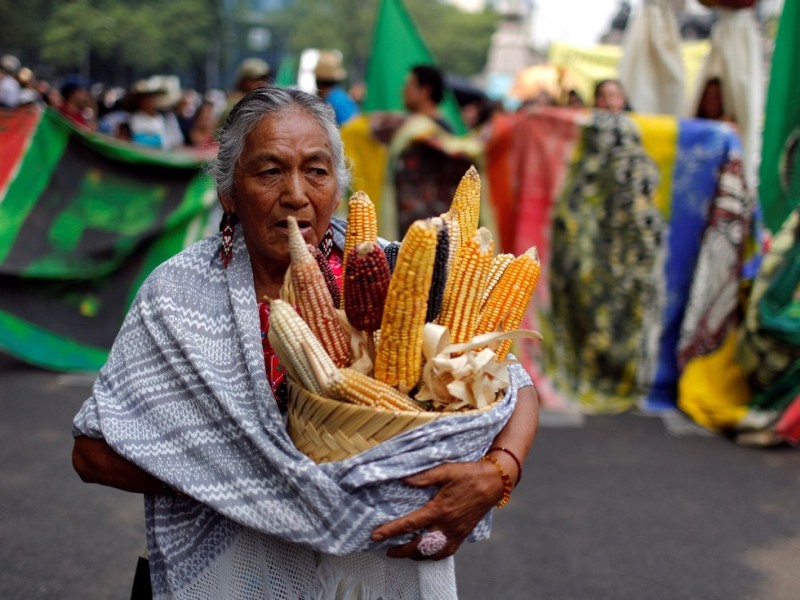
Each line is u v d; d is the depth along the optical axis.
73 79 10.66
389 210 5.40
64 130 5.95
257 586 1.65
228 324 1.70
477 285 1.58
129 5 53.94
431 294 1.56
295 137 1.63
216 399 1.60
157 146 9.44
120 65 55.66
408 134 5.32
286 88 1.68
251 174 1.64
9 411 5.06
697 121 5.05
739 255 4.99
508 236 5.26
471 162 5.28
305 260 1.51
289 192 1.62
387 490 1.50
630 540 3.68
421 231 1.40
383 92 7.74
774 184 5.48
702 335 5.13
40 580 3.27
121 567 3.39
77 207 5.97
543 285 5.23
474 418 1.52
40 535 3.60
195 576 1.68
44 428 4.81
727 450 4.73
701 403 5.05
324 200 1.67
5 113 5.93
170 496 1.71
